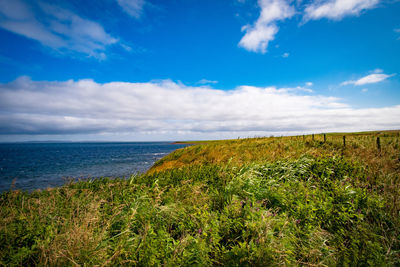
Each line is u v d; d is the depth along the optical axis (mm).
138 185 5184
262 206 3947
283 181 5590
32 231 2811
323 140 12523
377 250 2531
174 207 3953
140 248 2584
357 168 6016
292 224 3158
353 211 3412
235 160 8945
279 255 2439
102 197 4383
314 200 3822
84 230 2709
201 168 7391
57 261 2318
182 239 2740
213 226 3068
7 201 4062
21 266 2254
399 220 3051
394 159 7262
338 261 2477
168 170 7758
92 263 2314
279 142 13156
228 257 2523
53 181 17344
